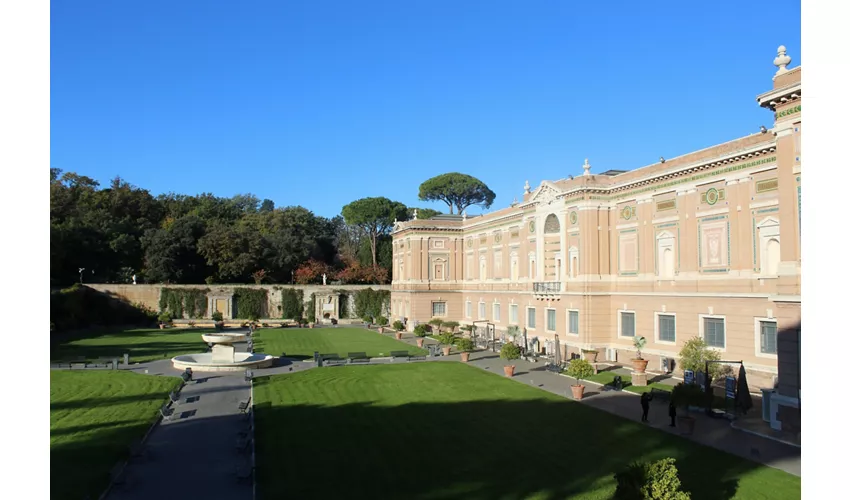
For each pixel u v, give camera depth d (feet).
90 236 264.52
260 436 72.13
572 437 71.92
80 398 93.35
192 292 253.24
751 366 98.22
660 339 119.55
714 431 74.49
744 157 100.12
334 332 221.66
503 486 55.36
